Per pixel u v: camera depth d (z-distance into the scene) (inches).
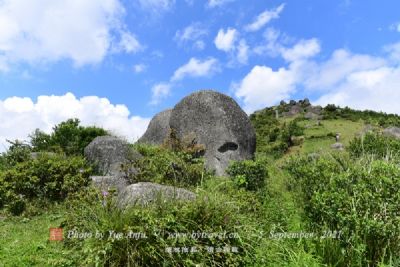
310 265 232.8
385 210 224.1
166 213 235.9
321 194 256.7
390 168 250.4
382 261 211.5
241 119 587.2
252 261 243.6
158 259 219.0
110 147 535.2
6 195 394.0
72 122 661.3
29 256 264.1
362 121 1706.4
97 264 208.4
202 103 587.5
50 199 412.2
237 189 371.6
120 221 223.9
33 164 427.5
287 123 1801.2
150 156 537.3
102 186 416.2
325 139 1382.9
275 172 504.4
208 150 563.2
